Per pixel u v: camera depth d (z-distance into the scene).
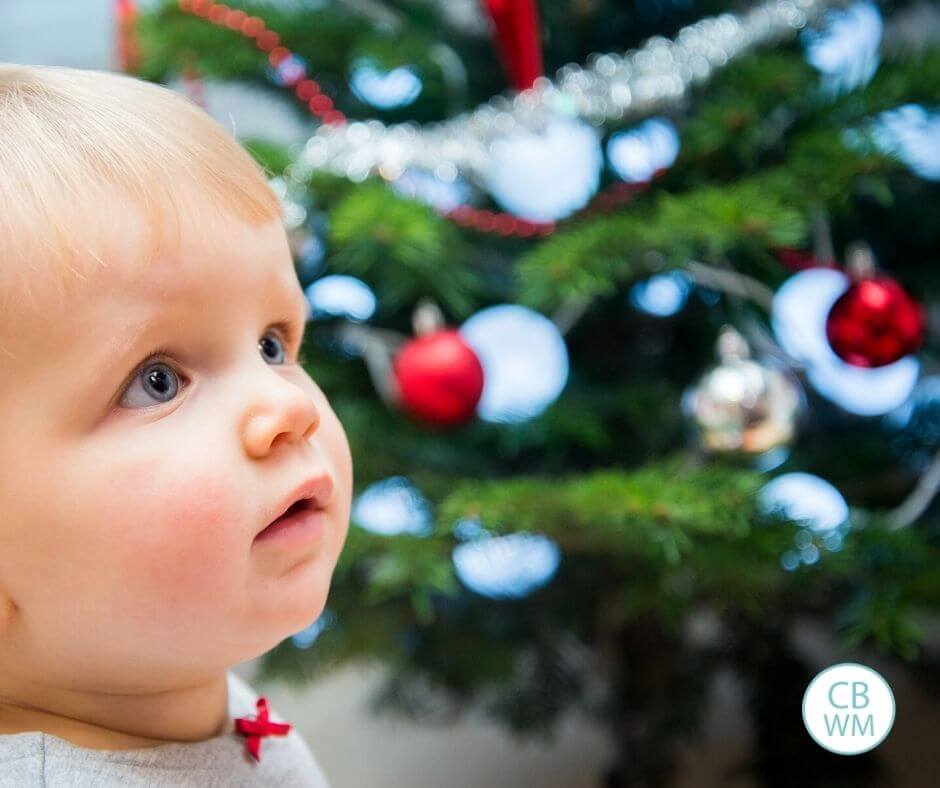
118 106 0.46
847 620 0.98
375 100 1.20
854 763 1.14
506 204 1.17
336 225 0.94
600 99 1.02
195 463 0.43
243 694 0.60
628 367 1.24
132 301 0.42
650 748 1.22
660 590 1.01
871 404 1.24
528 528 0.92
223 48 1.13
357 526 0.97
